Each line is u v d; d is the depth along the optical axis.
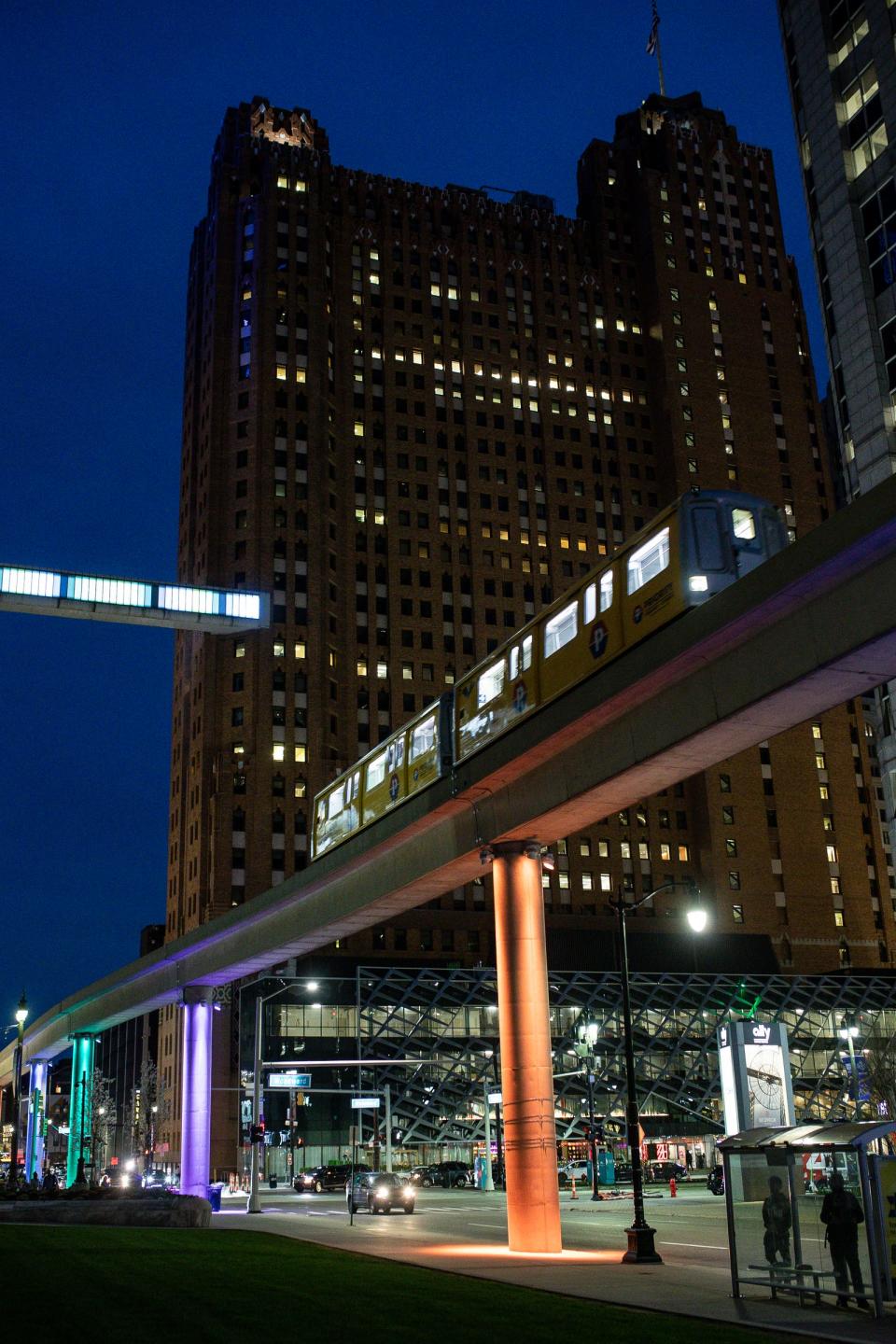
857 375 64.06
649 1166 93.06
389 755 46.66
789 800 142.25
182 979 72.06
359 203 155.25
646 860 138.50
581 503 151.75
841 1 67.31
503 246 159.75
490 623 143.88
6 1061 131.62
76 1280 23.00
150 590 18.75
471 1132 108.94
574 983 116.38
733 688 28.08
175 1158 128.25
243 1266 26.22
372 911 48.94
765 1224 22.50
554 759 35.09
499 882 38.12
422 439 148.00
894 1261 20.06
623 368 159.25
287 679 130.62
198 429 149.12
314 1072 110.00
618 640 31.56
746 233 166.38
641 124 171.62
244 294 145.12
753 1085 63.78
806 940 137.75
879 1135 20.56
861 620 24.41
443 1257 31.56
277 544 134.88
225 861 124.31
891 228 62.69
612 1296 22.39
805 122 69.88
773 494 155.00
